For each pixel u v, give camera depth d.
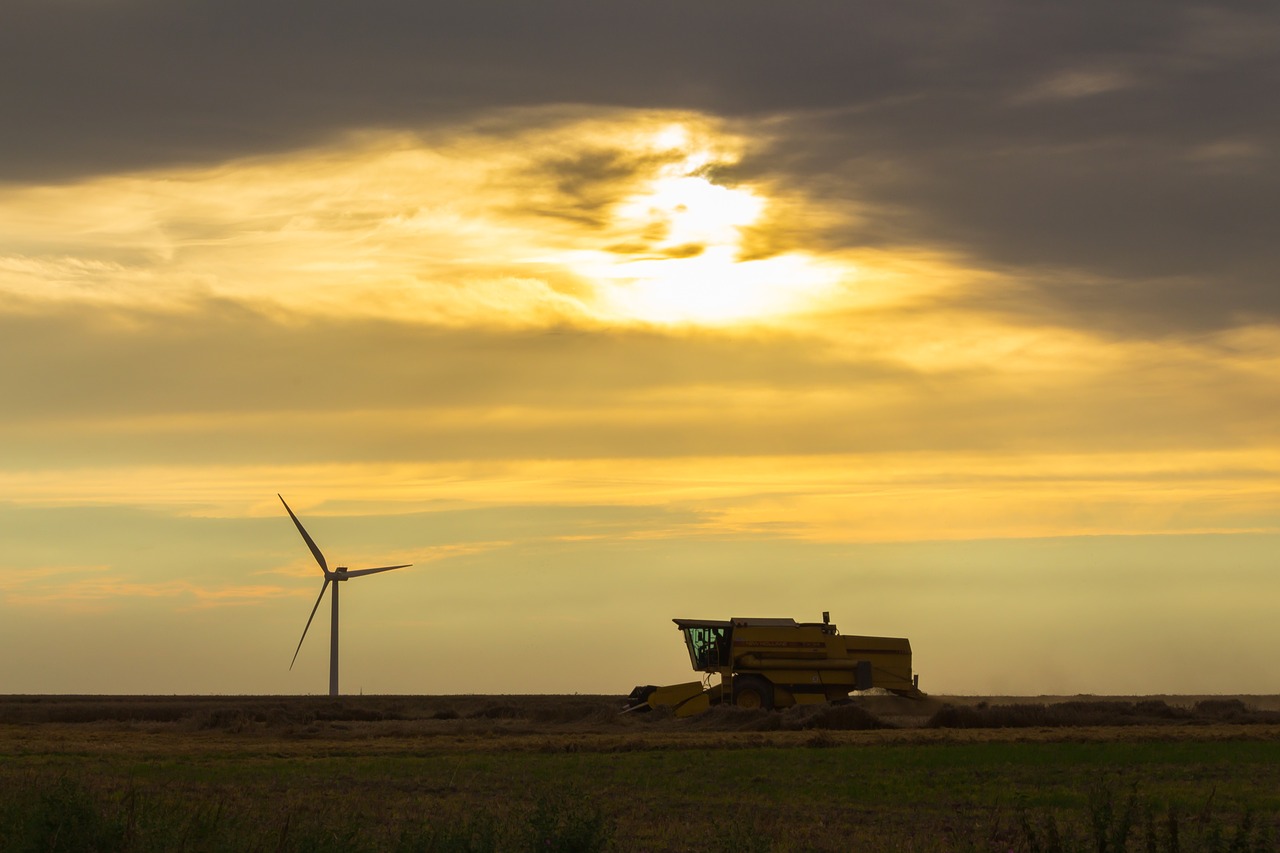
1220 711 78.88
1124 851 18.23
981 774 41.38
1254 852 19.88
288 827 20.97
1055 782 39.19
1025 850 20.83
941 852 24.23
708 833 27.52
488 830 20.95
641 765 44.91
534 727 70.44
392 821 28.41
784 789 37.28
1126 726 68.00
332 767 43.59
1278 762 45.19
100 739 58.75
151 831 20.98
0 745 52.56
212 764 44.75
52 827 20.05
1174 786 37.78
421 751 51.28
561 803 29.30
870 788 37.53
